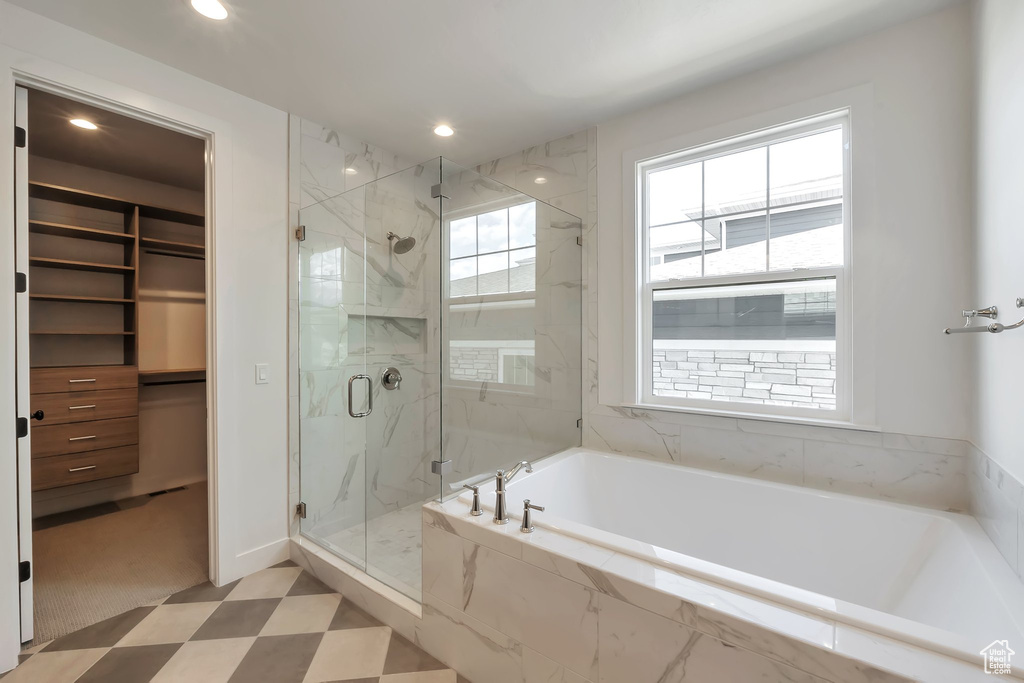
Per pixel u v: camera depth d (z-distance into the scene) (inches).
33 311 120.6
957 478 67.0
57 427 115.6
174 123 80.7
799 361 82.0
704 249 91.7
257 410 92.4
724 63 80.0
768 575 75.8
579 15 67.6
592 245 103.9
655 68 81.3
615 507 93.4
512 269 89.3
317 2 64.4
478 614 62.7
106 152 116.7
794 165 82.4
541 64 80.0
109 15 66.6
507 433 87.5
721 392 90.0
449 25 69.7
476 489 66.8
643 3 65.1
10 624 64.1
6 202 63.2
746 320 87.3
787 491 76.4
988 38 57.7
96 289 130.8
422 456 77.1
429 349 75.8
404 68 80.9
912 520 66.2
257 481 92.7
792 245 82.6
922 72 68.4
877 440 72.9
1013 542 49.9
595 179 103.0
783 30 71.2
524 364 91.4
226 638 71.6
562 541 57.8
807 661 39.4
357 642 71.1
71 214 125.1
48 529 113.3
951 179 66.4
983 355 60.3
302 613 78.4
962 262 65.8
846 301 76.7
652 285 97.3
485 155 118.5
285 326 97.2
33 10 65.2
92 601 81.4
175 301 144.7
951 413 67.2
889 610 61.6
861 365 73.5
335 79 84.4
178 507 128.3
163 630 73.5
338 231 92.8
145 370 138.4
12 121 63.7
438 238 77.2
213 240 85.8
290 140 97.0
